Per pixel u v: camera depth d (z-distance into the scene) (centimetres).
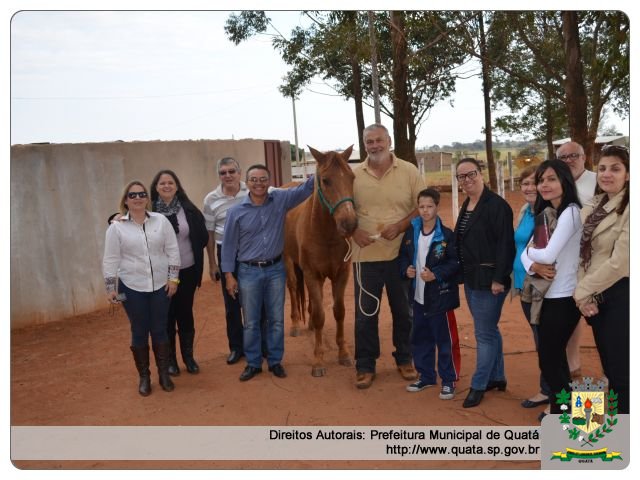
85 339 643
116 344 622
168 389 470
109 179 790
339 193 420
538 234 342
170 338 507
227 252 483
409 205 461
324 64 1911
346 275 505
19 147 688
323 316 494
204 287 914
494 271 385
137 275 449
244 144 1066
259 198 473
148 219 453
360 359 465
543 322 343
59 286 729
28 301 700
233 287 488
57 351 601
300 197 487
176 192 494
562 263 336
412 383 463
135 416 425
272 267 484
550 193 335
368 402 433
